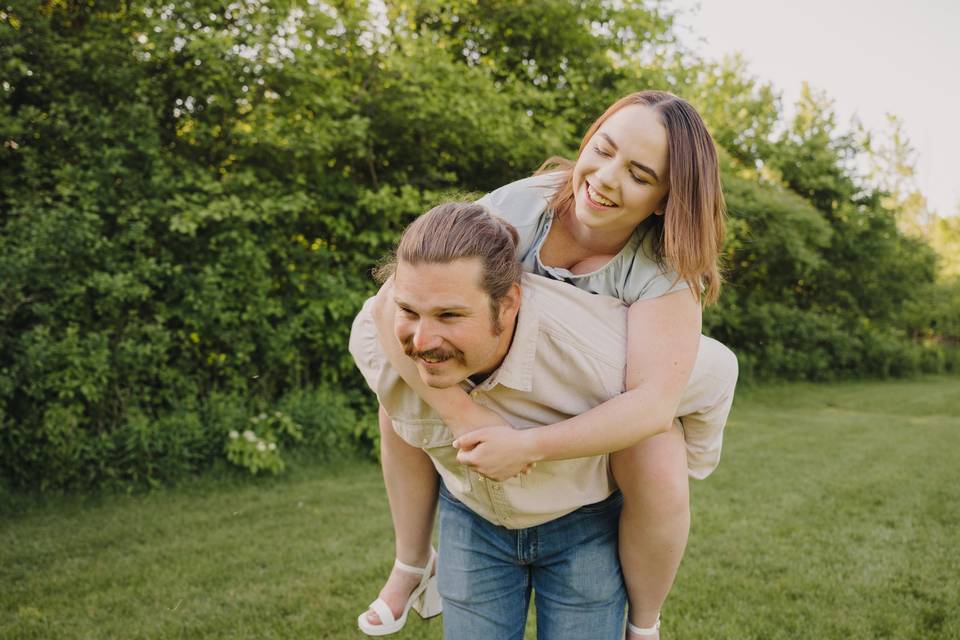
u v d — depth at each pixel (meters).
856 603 3.31
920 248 18.95
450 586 1.66
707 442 1.73
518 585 1.66
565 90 8.04
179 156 5.56
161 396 5.35
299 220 6.07
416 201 6.23
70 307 4.93
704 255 1.44
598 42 8.41
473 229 1.28
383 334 1.43
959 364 20.00
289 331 5.74
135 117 5.11
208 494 5.07
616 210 1.44
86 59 5.18
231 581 3.51
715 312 12.29
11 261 4.62
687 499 1.58
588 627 1.61
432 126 6.29
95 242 4.93
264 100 5.75
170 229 5.13
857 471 6.19
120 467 5.09
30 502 4.69
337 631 2.97
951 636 2.99
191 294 5.29
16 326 4.92
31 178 4.90
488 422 1.40
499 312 1.30
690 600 3.31
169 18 5.35
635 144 1.40
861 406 11.75
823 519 4.67
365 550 3.96
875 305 18.16
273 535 4.22
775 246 13.30
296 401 5.93
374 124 6.32
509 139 6.68
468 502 1.59
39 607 3.20
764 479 5.82
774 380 14.09
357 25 6.02
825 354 15.80
